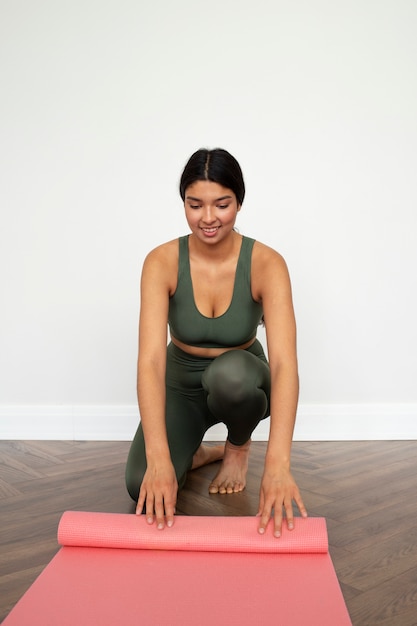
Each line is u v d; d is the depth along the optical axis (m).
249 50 2.93
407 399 2.99
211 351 1.97
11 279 3.00
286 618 1.11
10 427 2.99
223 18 2.93
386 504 1.98
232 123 2.94
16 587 1.40
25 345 3.01
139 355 1.65
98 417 2.97
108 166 2.95
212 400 1.91
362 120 2.93
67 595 1.19
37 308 3.00
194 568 1.31
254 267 1.80
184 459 2.00
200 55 2.94
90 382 3.00
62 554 1.38
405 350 2.98
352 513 1.89
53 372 3.01
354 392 2.99
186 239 1.84
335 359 2.98
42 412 2.99
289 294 1.72
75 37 2.95
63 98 2.95
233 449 2.09
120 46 2.94
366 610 1.30
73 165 2.96
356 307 2.97
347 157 2.93
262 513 1.41
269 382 1.98
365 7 2.92
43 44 2.95
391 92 2.92
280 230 2.95
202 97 2.94
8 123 2.96
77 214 2.97
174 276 1.82
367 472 2.36
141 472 1.85
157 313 1.71
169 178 2.95
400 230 2.95
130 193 2.96
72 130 2.95
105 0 2.94
